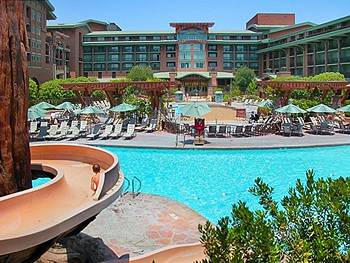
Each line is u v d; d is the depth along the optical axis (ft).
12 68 22.91
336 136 84.79
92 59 288.92
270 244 11.48
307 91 130.72
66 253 27.86
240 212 12.41
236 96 225.76
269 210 13.79
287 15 327.88
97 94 171.83
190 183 52.21
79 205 22.31
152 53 288.10
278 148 71.00
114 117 104.42
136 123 97.19
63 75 238.07
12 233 17.78
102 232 32.12
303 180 52.44
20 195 20.33
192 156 68.08
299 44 228.84
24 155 24.14
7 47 22.50
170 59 288.30
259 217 12.39
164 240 30.73
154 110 100.22
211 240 12.05
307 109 99.14
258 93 205.36
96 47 288.10
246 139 81.05
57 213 20.76
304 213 13.10
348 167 59.93
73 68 267.59
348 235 11.72
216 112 145.89
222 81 281.74
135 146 71.87
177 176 55.62
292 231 12.62
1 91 22.44
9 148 22.94
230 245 11.62
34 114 82.79
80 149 34.96
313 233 12.33
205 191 48.75
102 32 294.05
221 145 72.90
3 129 22.62
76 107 114.62
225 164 62.34
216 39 288.71
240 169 59.21
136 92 130.11
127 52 287.89
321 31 216.74
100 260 26.91
